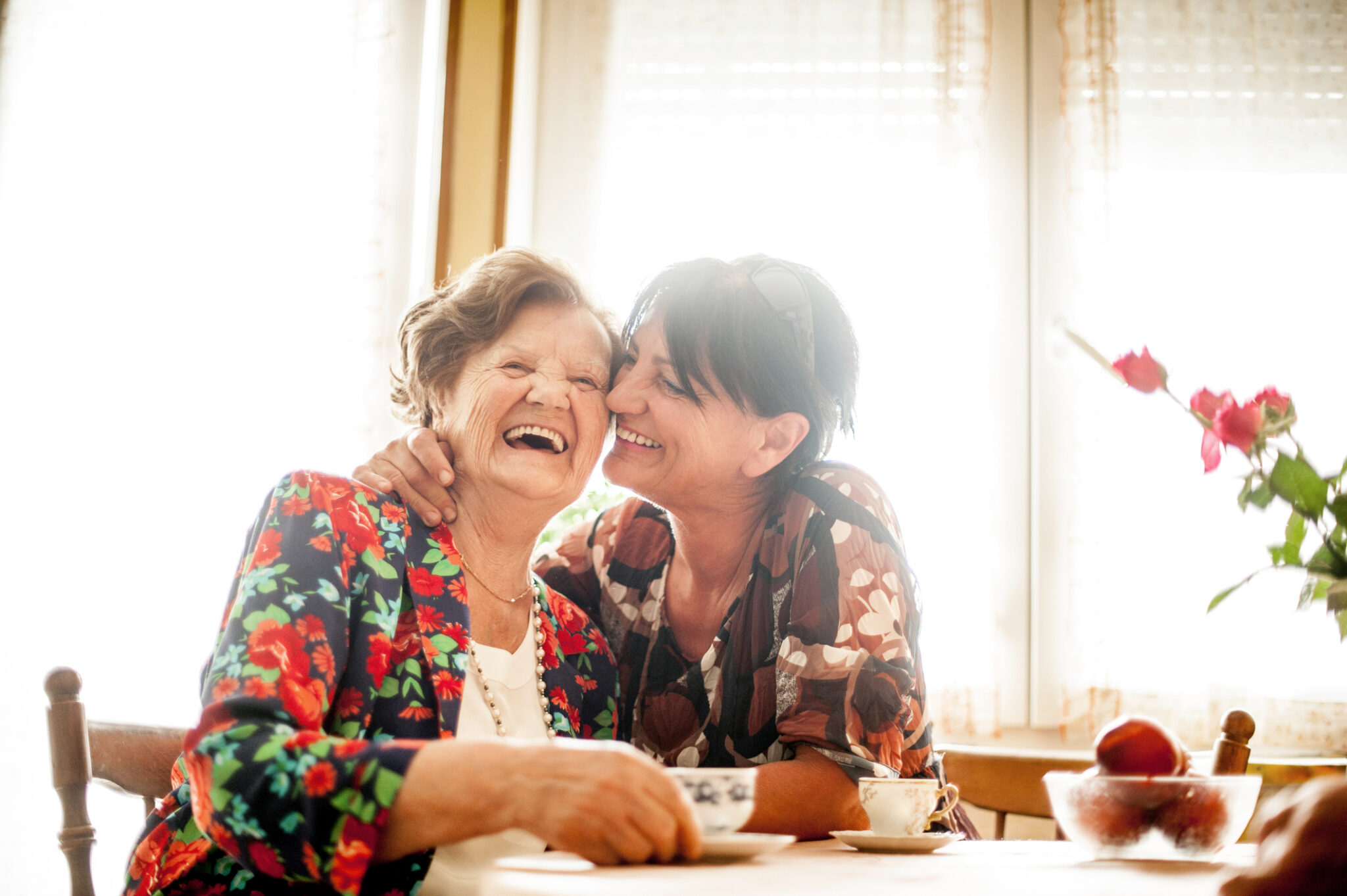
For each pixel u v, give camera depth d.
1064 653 2.62
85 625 2.63
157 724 1.14
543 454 1.10
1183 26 2.83
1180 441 2.65
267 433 2.71
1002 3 2.98
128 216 2.78
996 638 2.59
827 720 1.05
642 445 1.24
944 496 2.64
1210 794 0.75
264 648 0.83
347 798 0.68
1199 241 2.75
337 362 2.72
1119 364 0.94
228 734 0.76
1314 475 0.85
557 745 0.67
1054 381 2.78
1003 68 2.96
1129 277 2.74
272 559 0.91
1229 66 2.83
